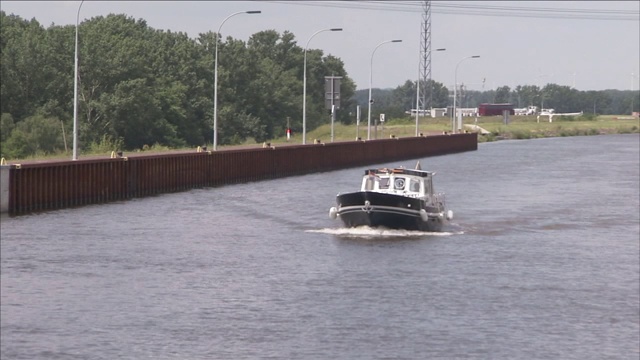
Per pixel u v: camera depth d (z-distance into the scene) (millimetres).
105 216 175875
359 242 151750
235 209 192000
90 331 99875
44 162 183750
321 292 116812
